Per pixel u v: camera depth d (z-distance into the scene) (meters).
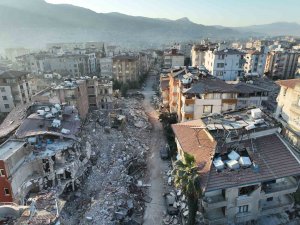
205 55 115.75
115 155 55.56
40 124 47.69
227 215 30.12
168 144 58.97
